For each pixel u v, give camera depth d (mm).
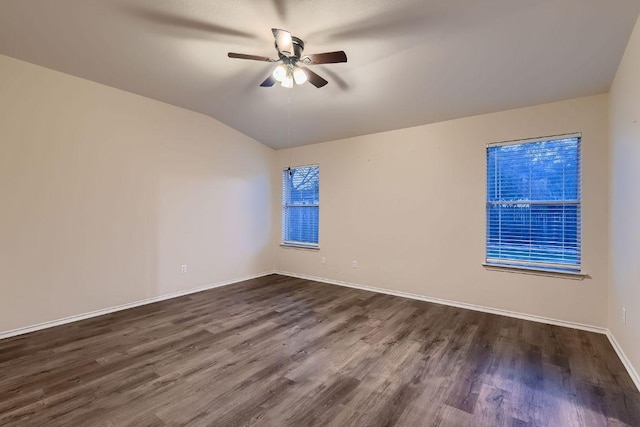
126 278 3770
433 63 2896
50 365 2391
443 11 2266
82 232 3404
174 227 4254
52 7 2359
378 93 3520
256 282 5109
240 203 5145
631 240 2262
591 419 1799
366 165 4641
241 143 5141
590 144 3057
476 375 2270
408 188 4246
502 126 3543
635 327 2174
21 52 2902
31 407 1881
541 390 2084
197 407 1895
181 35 2689
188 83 3574
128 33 2662
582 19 2203
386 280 4461
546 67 2746
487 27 2389
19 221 2988
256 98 3947
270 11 2352
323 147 5137
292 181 5688
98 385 2123
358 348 2705
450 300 3918
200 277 4574
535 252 3420
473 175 3738
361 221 4703
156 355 2562
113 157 3646
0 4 2326
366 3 2225
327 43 2701
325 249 5133
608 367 2379
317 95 3756
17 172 2975
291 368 2363
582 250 3113
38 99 3102
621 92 2520
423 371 2324
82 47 2855
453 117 3828
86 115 3432
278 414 1833
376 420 1781
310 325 3242
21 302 2998
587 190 3074
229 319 3414
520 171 3486
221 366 2389
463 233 3814
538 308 3348
